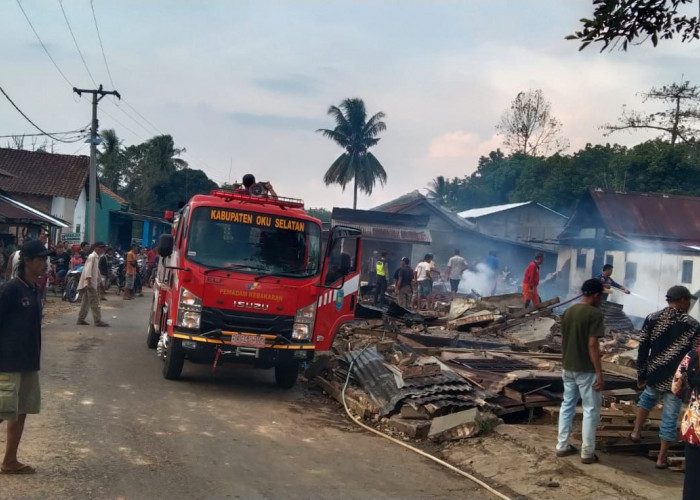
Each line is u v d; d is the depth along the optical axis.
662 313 6.95
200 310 9.41
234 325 9.49
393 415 8.52
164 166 63.12
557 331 14.59
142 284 27.77
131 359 11.54
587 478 6.34
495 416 8.18
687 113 42.03
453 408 8.37
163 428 7.39
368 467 6.68
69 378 9.54
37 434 6.70
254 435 7.50
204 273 9.43
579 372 6.82
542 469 6.59
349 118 59.81
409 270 21.84
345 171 60.25
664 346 6.83
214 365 9.41
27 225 25.12
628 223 26.48
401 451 7.36
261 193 10.36
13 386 5.33
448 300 25.23
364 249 34.19
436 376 8.96
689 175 39.44
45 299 19.48
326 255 9.98
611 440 7.26
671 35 5.79
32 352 5.46
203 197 10.05
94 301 15.48
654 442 7.36
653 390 7.04
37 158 40.41
